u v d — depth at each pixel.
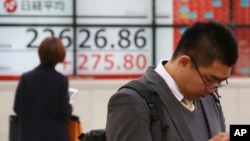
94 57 14.52
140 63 14.71
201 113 4.70
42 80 8.30
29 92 8.28
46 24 14.32
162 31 14.77
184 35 4.41
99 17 14.49
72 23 14.39
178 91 4.48
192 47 4.31
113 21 14.55
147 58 14.72
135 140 4.23
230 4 15.02
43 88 8.29
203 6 14.88
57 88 8.31
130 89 4.40
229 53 4.21
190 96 4.47
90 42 14.49
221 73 4.26
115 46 14.59
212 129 4.66
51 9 14.32
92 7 14.45
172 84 4.47
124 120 4.29
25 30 14.23
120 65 14.62
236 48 4.26
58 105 8.31
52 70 8.36
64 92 8.34
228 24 15.02
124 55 14.62
